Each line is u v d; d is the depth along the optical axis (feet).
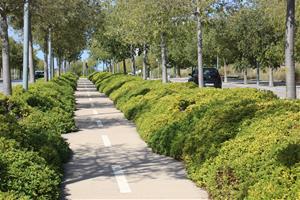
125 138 45.42
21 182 23.12
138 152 38.09
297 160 19.40
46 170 25.68
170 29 69.56
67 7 79.30
